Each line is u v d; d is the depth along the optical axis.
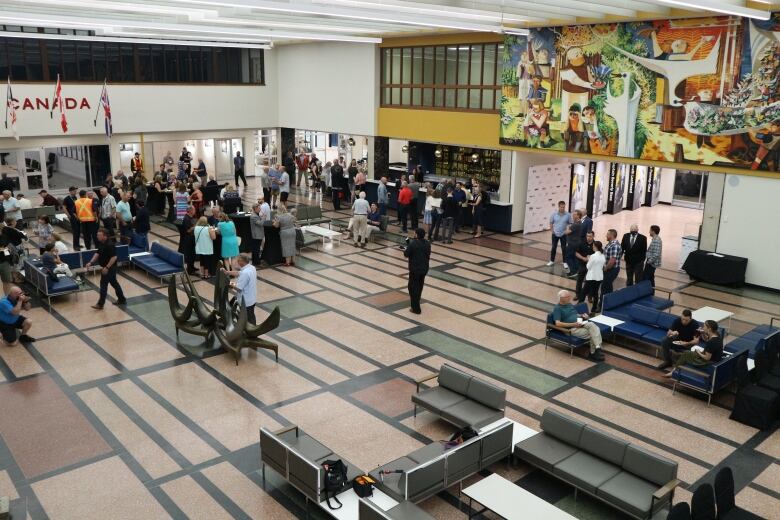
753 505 7.73
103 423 9.42
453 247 20.28
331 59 27.50
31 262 15.55
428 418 9.67
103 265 13.98
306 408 9.92
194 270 17.20
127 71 27.16
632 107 17.33
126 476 8.16
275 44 29.19
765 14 13.57
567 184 23.39
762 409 9.46
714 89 15.73
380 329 13.23
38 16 13.83
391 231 22.36
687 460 8.67
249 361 11.62
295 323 13.49
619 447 7.74
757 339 11.92
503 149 21.05
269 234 17.73
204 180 25.25
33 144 25.62
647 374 11.33
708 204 17.03
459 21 14.47
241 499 7.73
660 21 16.36
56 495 7.76
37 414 9.66
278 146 32.00
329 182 27.84
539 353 12.14
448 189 21.48
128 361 11.55
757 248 16.30
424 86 23.75
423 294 15.57
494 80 21.22
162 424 9.41
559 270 17.80
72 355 11.76
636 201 26.86
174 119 28.53
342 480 7.45
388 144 26.56
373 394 10.41
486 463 8.03
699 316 12.49
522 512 6.75
